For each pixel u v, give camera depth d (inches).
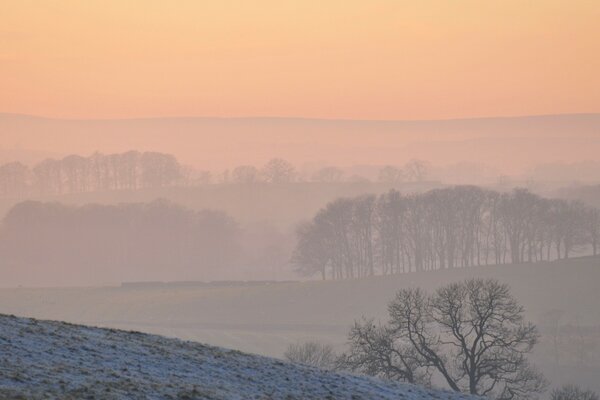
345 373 3494.1
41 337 2965.1
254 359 3339.1
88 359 2797.7
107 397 2370.8
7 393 2228.1
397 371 6643.7
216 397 2588.6
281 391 2864.2
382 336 6830.7
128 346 3105.3
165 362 2970.0
